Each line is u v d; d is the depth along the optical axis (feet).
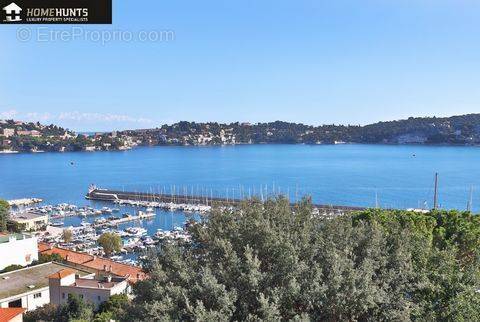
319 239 63.87
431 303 63.98
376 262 62.49
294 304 56.08
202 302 50.75
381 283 61.36
